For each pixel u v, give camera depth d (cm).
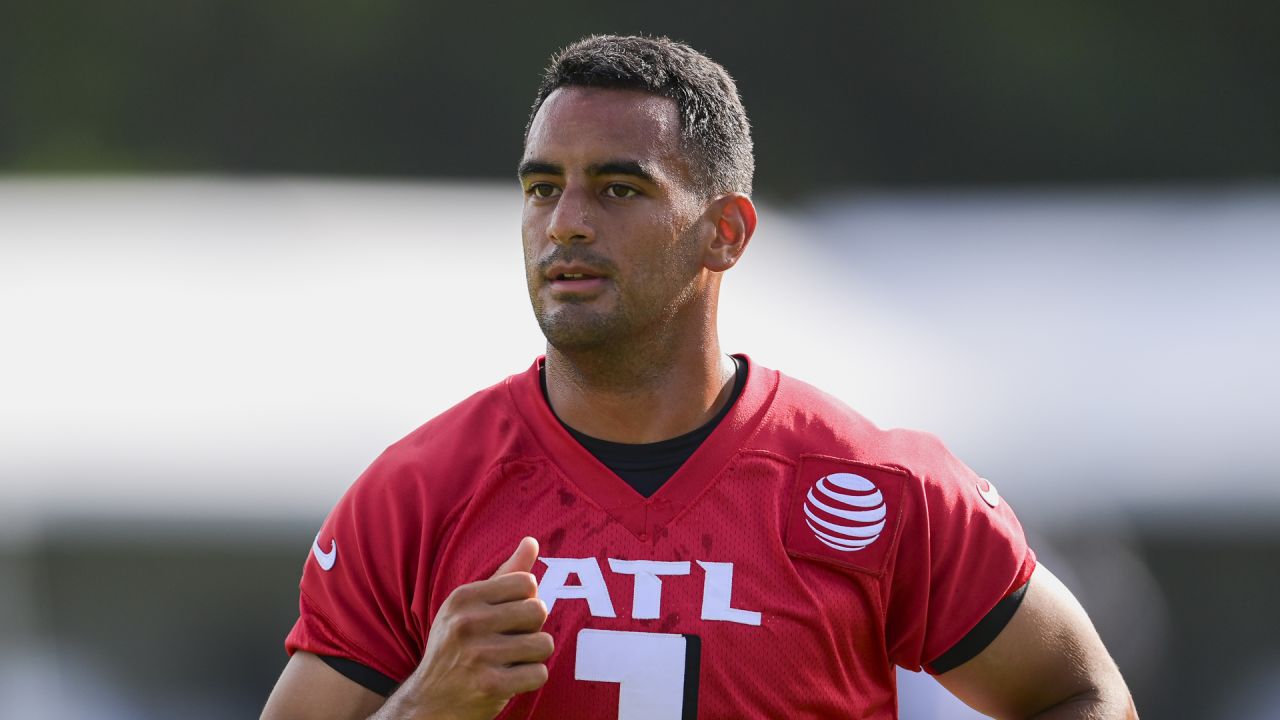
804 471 1033
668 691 973
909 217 4384
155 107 6550
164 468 2877
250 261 3519
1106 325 3325
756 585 993
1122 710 1055
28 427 2908
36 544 2861
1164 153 6762
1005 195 4969
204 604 2880
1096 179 6762
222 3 6619
